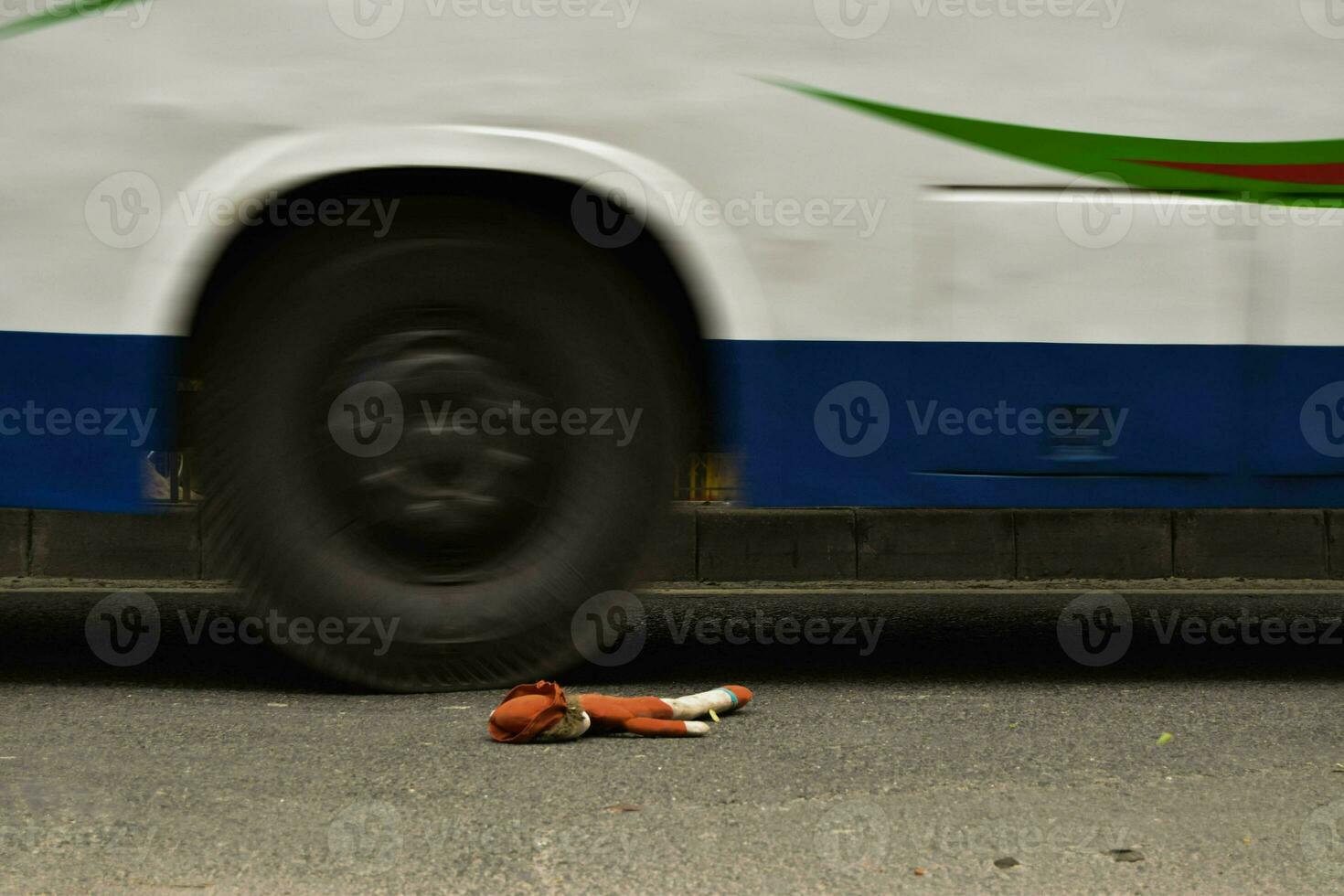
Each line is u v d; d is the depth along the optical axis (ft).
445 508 17.17
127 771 13.76
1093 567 31.45
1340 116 17.78
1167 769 14.21
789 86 17.28
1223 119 17.65
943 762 14.40
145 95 16.84
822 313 17.43
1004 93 17.46
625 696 17.76
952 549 31.19
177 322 16.94
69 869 11.11
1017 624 25.22
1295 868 11.35
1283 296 17.80
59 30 16.84
